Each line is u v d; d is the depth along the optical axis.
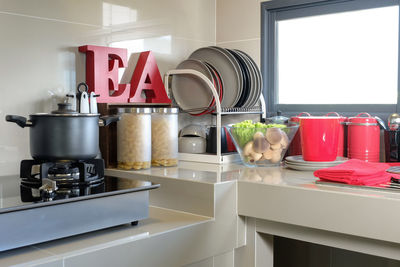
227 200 1.49
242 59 2.08
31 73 1.71
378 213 1.23
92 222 1.19
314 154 1.70
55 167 1.37
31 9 1.71
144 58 2.05
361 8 2.08
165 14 2.22
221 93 2.04
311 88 2.28
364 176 1.37
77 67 1.86
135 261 1.20
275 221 1.49
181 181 1.53
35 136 1.31
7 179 1.52
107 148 1.79
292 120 1.99
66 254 1.07
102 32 1.94
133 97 1.98
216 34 2.49
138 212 1.31
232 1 2.44
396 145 1.84
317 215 1.34
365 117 1.92
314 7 2.22
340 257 2.16
